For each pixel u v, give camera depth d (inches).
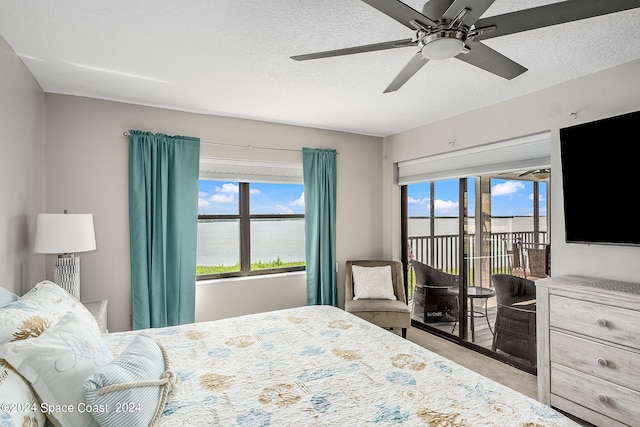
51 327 53.9
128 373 48.8
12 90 83.7
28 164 95.7
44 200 111.3
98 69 96.4
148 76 101.4
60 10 68.3
